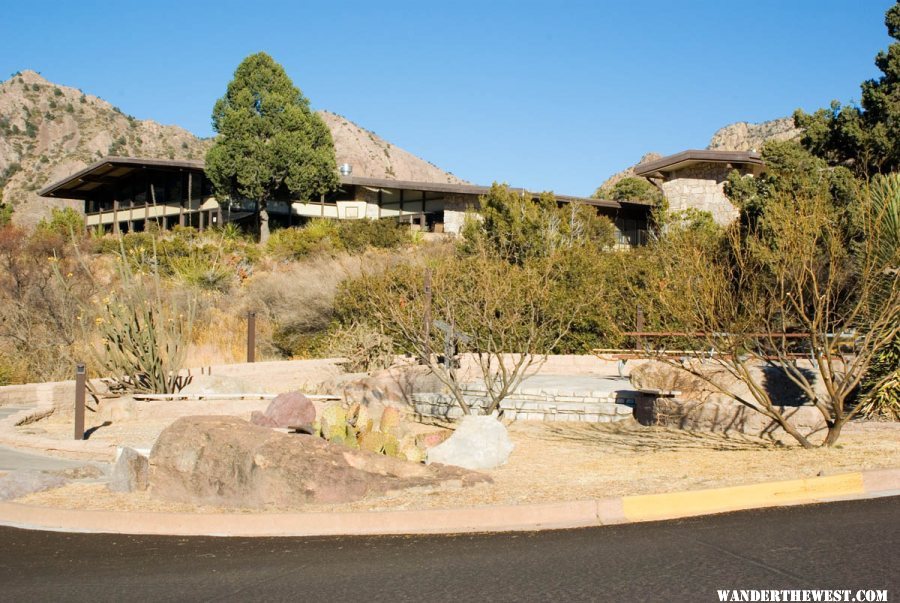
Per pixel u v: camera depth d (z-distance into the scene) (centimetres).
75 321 2400
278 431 1019
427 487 906
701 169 3909
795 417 1238
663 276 1848
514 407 1595
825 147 2552
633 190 6925
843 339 1248
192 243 3603
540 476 1012
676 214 3462
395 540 766
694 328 1241
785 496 855
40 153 12538
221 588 636
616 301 2206
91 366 2253
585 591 595
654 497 831
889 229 1226
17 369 2262
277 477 880
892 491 866
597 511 818
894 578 598
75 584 658
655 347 1777
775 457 1040
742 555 664
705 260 1271
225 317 2752
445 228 4319
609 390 1623
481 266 1892
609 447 1245
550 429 1466
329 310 2625
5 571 700
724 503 839
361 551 730
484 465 1097
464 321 1842
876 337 1154
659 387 1479
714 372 1336
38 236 3225
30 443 1385
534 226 2886
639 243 4662
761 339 1407
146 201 4484
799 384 1123
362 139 19200
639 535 743
